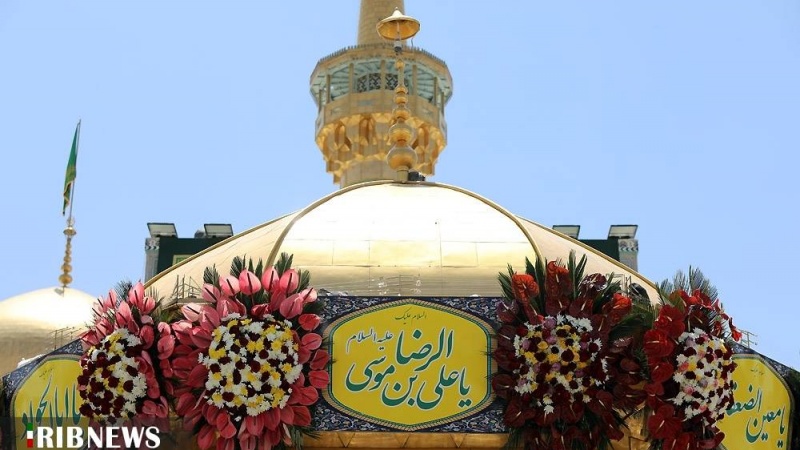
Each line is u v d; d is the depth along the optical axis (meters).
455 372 16.67
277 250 19.05
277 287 16.77
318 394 16.47
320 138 34.00
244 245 20.22
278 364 16.28
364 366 16.67
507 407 16.38
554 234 21.61
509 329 16.67
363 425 16.36
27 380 17.59
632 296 17.48
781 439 17.58
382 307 16.95
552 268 16.95
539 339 16.44
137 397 16.56
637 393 16.48
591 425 16.23
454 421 16.44
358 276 18.56
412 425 16.41
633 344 16.66
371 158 32.94
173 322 17.12
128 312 16.89
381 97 33.09
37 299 33.44
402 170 23.47
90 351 16.89
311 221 19.88
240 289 16.75
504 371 16.55
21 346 31.97
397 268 18.70
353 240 19.22
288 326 16.52
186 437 16.53
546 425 16.28
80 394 16.80
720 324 17.02
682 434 16.38
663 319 16.62
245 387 16.16
